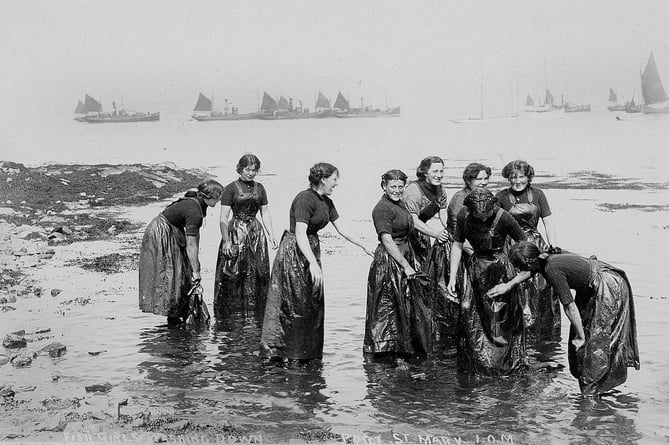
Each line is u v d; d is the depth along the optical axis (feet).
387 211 24.86
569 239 47.24
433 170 27.32
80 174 89.56
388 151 168.25
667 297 31.68
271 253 42.04
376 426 18.93
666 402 20.40
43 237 50.26
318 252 25.18
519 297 23.27
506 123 297.94
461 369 23.41
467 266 23.76
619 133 214.07
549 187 81.97
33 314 30.58
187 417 19.53
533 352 25.52
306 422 19.21
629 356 21.21
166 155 167.84
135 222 58.44
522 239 23.12
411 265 25.66
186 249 29.76
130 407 20.31
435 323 27.71
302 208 24.41
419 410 20.08
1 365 24.13
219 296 31.65
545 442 17.87
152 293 28.81
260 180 99.81
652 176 92.84
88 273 38.91
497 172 108.06
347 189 85.66
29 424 19.04
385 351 24.76
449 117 344.69
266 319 24.80
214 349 25.99
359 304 32.24
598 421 19.12
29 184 77.00
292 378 22.84
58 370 23.63
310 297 24.34
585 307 21.25
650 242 45.60
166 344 26.55
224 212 31.68
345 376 23.02
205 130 325.21
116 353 25.45
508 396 21.09
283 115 401.90
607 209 62.44
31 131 247.91
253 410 20.13
